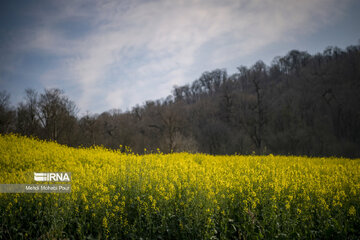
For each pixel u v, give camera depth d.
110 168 9.59
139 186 6.85
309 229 5.46
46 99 32.84
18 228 5.62
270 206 5.81
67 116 34.53
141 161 11.91
